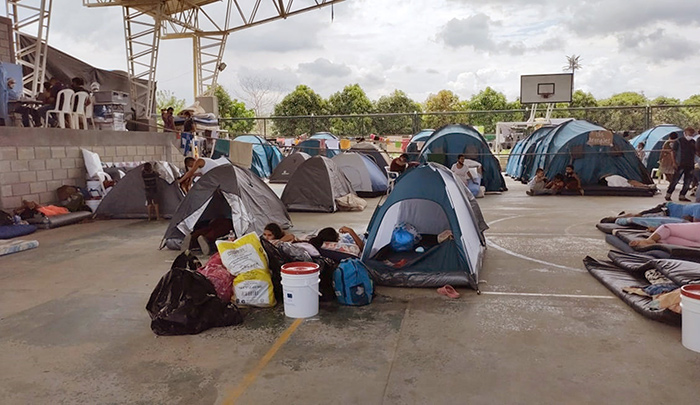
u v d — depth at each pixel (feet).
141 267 20.08
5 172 29.37
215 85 68.54
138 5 55.67
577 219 29.89
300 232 26.76
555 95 73.20
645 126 64.49
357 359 11.35
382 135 87.86
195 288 13.50
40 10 42.45
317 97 112.78
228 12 65.72
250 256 15.10
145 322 13.98
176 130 49.01
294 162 55.11
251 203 24.95
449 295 15.66
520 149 61.21
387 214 20.02
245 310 14.71
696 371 10.41
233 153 49.96
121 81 54.44
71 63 49.67
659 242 18.98
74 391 10.21
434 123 95.61
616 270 17.60
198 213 23.08
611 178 42.88
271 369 10.94
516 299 15.35
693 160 36.60
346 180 38.93
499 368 10.76
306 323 13.62
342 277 15.01
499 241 23.86
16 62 41.29
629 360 10.99
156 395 9.96
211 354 11.78
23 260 21.42
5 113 31.48
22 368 11.30
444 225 21.42
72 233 27.66
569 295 15.61
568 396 9.54
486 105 129.80
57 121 35.83
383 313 14.34
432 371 10.69
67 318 14.38
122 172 36.70
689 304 11.34
